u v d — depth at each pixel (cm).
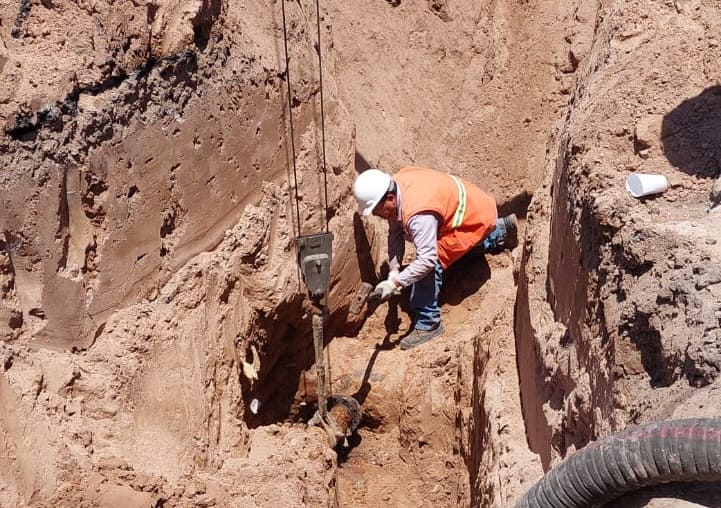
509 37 743
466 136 721
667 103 461
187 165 495
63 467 407
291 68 567
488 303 638
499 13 750
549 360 450
